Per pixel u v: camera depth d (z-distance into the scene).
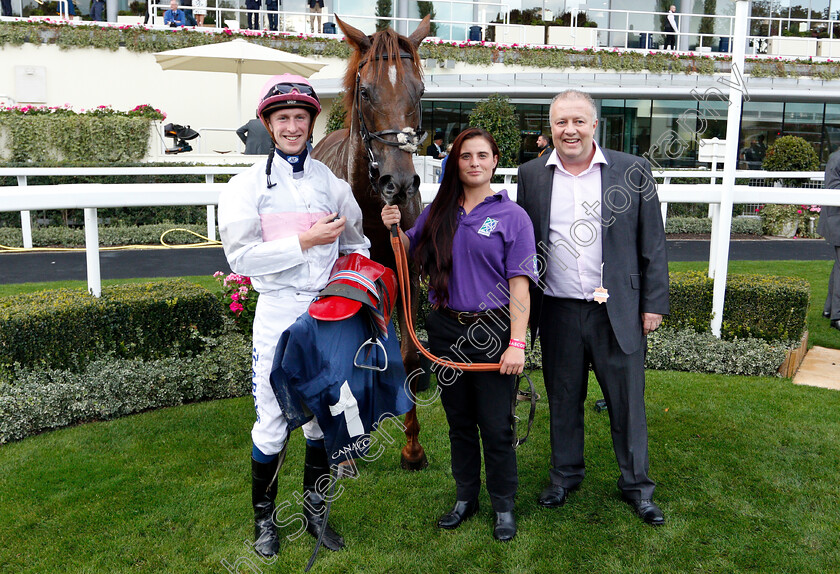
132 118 11.12
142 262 7.75
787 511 2.60
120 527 2.51
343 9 16.00
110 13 15.95
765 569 2.26
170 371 3.61
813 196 3.97
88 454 3.06
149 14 14.92
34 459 3.01
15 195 3.13
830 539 2.42
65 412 3.34
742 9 3.79
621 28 16.66
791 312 4.19
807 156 12.38
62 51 13.81
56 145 10.80
